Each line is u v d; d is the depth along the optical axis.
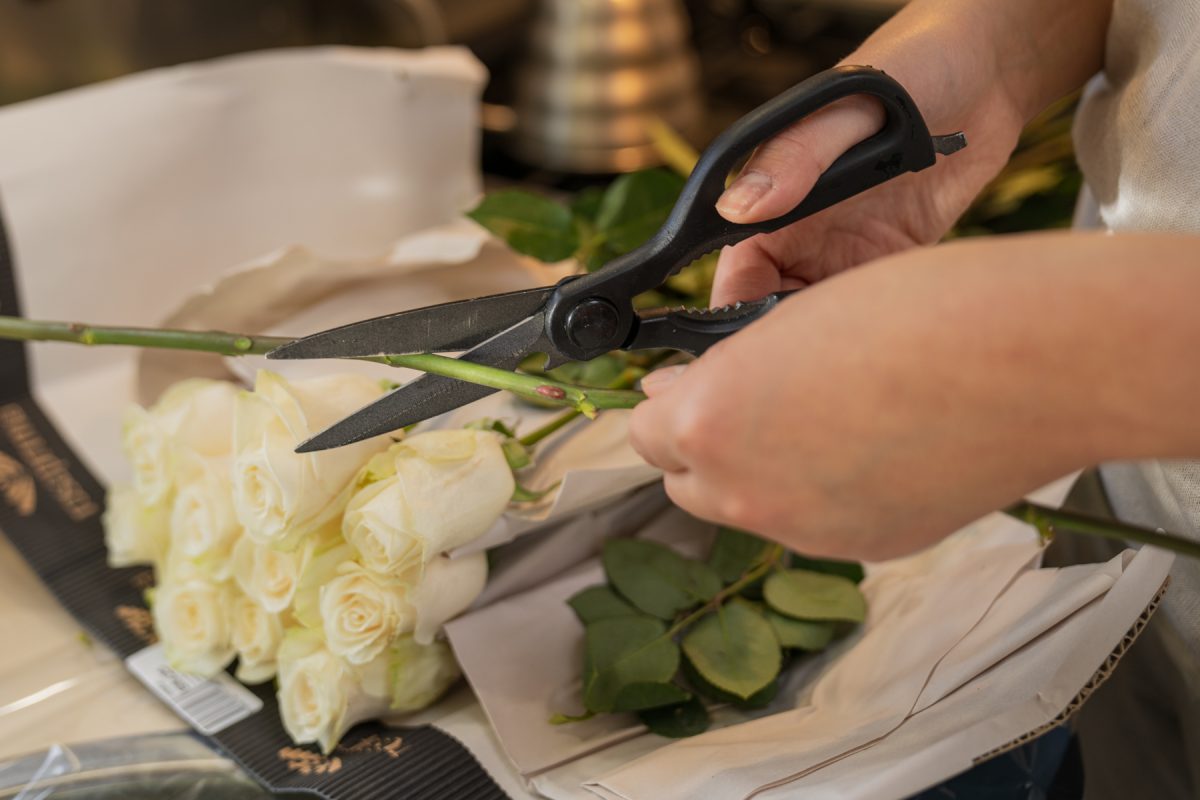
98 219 0.81
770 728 0.57
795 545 0.46
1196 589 0.59
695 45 1.23
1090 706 0.65
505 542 0.61
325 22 0.98
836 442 0.43
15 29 0.83
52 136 0.79
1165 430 0.41
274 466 0.56
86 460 0.75
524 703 0.60
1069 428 0.42
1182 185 0.57
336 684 0.59
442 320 0.54
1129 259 0.41
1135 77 0.60
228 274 0.70
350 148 0.88
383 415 0.54
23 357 0.78
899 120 0.55
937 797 0.57
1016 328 0.42
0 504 0.72
